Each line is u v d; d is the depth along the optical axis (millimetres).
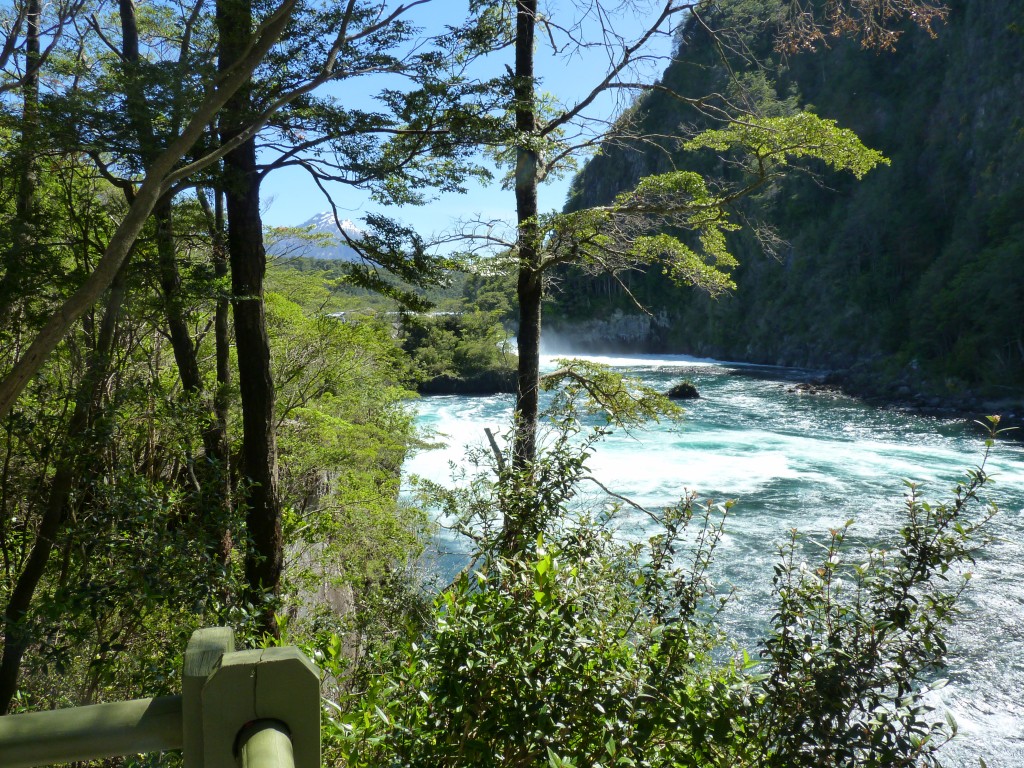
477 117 5852
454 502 4918
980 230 52594
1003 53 60688
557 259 8633
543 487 3398
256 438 6156
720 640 3076
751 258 74750
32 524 5840
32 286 5109
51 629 3910
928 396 39594
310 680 800
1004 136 58219
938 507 2564
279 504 6254
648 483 18516
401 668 2656
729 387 43000
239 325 6141
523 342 9000
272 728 766
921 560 2473
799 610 2541
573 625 2410
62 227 5965
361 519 8289
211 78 5312
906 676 2391
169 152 3254
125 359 5820
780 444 24062
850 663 2359
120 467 4789
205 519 4676
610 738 2100
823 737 2275
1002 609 10219
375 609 5801
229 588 4070
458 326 38531
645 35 8180
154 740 844
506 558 2721
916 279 60094
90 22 7781
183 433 5594
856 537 13727
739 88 8414
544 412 3818
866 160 7539
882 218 63969
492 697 2314
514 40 8609
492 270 8070
